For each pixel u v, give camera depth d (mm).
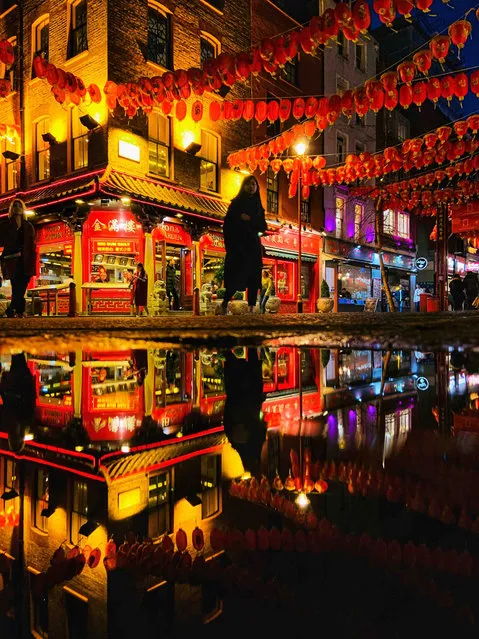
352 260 24203
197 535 445
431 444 698
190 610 317
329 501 486
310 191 22188
